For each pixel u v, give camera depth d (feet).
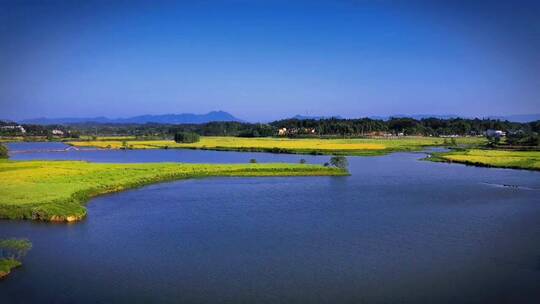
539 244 122.93
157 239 127.44
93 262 108.37
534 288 92.99
